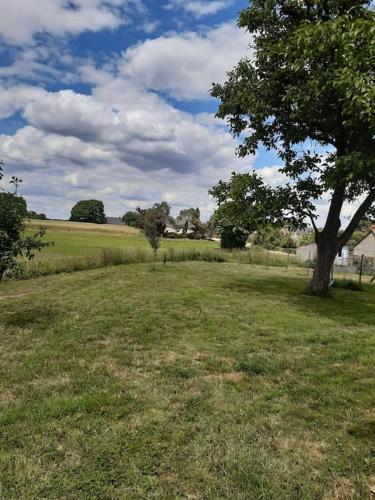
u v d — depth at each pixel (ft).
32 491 8.87
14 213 22.89
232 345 20.62
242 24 39.47
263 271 70.28
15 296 34.30
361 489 9.16
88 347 19.69
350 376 16.42
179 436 11.28
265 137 42.34
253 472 9.70
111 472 9.59
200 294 36.45
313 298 38.32
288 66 32.96
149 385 14.97
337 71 27.81
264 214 38.29
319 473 9.73
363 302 38.50
